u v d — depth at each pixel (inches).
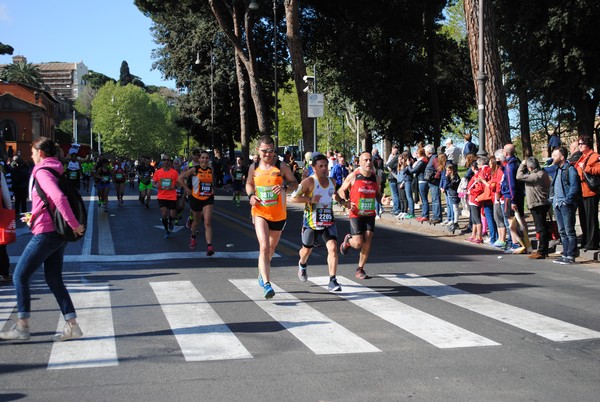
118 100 5083.7
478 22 721.6
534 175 475.8
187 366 221.3
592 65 1167.6
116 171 1080.2
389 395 191.8
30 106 3582.7
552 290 356.8
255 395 192.5
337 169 834.2
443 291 353.7
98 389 199.2
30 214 251.4
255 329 271.1
